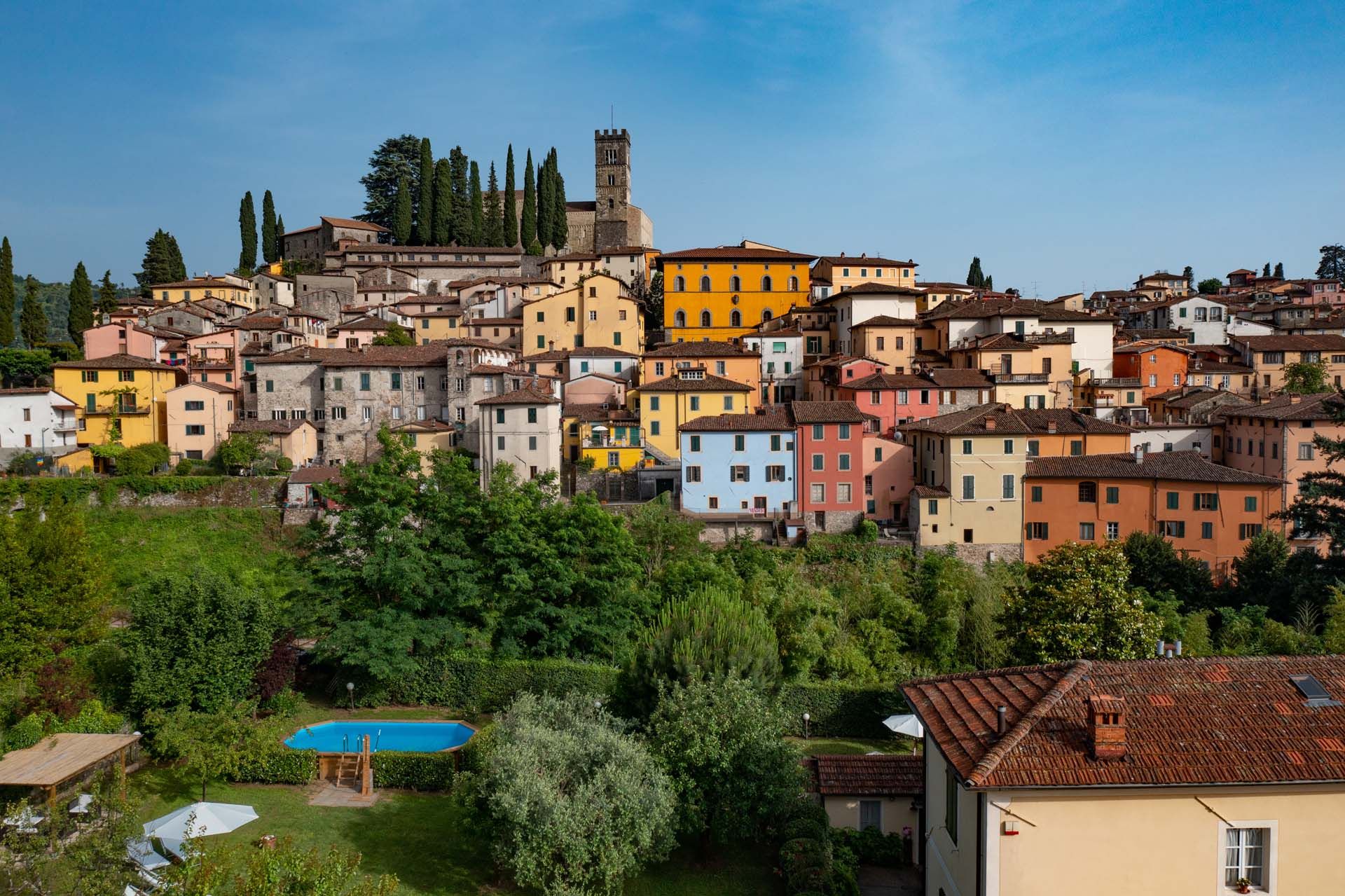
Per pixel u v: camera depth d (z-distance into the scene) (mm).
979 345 94062
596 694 45281
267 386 92375
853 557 69688
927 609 59688
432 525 54844
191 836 29078
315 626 50344
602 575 53156
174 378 94812
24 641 46188
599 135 171000
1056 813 19141
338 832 35219
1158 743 19891
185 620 41906
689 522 69188
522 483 71812
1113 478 69188
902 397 87688
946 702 24125
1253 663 22844
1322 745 19766
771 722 34312
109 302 127875
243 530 76750
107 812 27109
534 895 30969
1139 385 96250
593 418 85562
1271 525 66750
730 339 119562
